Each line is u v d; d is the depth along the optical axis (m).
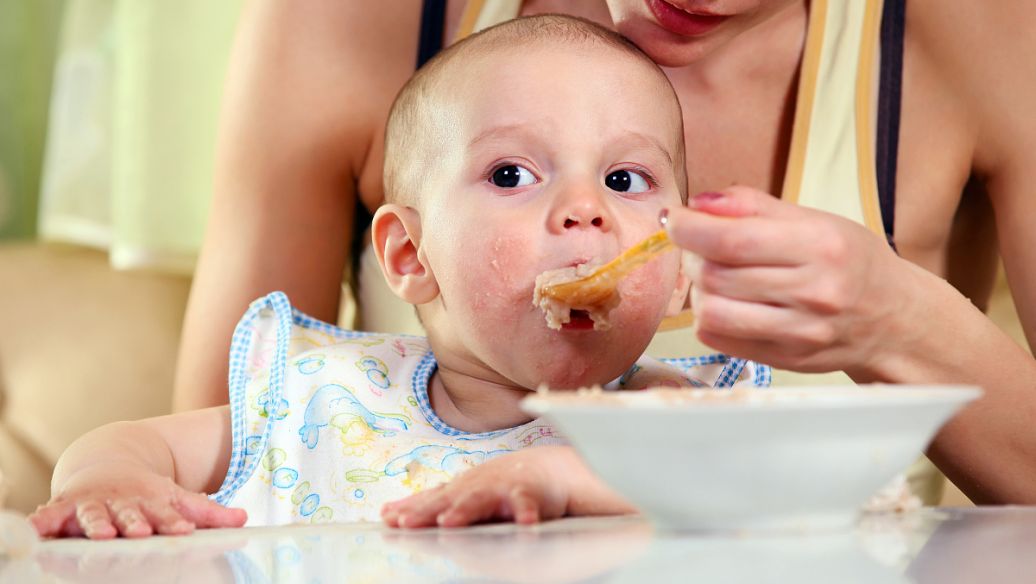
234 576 0.61
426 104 1.30
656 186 1.24
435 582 0.56
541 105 1.21
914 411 0.66
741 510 0.68
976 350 1.07
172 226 2.26
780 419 0.63
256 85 1.74
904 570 0.56
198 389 1.67
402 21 1.71
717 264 0.86
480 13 1.67
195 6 2.34
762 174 1.63
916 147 1.61
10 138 2.69
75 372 2.17
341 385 1.32
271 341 1.40
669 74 1.61
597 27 1.33
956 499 2.03
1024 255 1.57
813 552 0.61
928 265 1.67
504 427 1.29
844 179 1.58
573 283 1.09
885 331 0.99
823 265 0.86
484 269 1.17
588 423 0.66
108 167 2.38
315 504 1.24
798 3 1.60
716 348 0.92
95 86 2.43
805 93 1.59
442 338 1.29
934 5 1.61
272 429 1.29
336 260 1.76
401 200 1.34
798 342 0.91
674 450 0.65
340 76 1.72
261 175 1.73
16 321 2.23
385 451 1.25
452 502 0.84
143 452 1.19
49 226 2.38
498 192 1.20
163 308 2.27
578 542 0.68
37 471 2.08
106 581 0.61
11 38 2.69
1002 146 1.59
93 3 2.47
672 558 0.60
